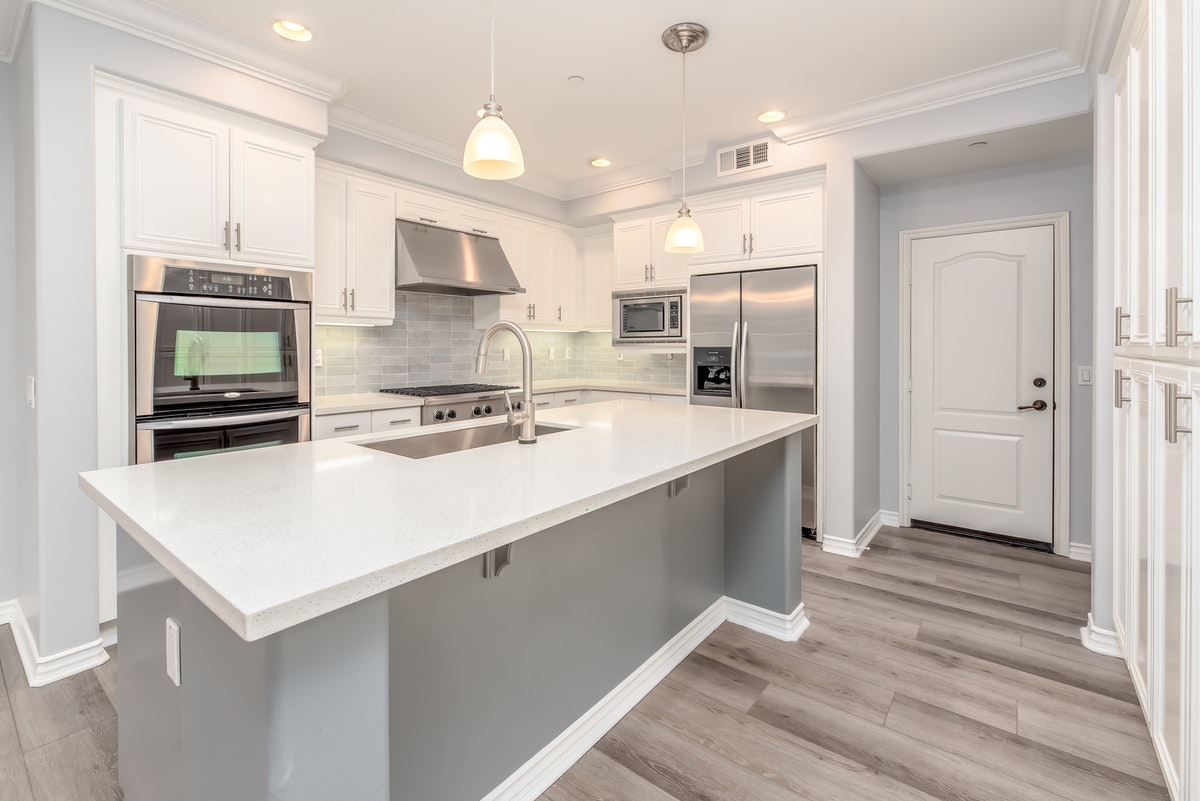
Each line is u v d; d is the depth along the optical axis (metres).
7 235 2.46
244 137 2.67
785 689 2.09
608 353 5.54
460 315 4.59
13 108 2.46
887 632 2.50
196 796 1.09
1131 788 1.60
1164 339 1.52
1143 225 1.73
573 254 5.17
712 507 2.55
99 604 2.26
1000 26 2.48
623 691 1.97
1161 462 1.58
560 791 1.62
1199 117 1.27
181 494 1.26
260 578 0.80
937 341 3.79
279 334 2.74
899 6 2.34
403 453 2.10
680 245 2.54
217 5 2.31
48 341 2.11
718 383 4.05
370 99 3.20
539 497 1.23
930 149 3.20
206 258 2.55
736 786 1.62
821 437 3.61
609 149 3.96
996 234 3.56
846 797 1.58
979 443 3.68
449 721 1.40
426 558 0.91
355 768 0.89
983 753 1.74
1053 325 3.41
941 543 3.62
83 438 2.19
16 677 2.14
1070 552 3.38
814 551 3.51
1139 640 1.85
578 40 2.59
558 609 1.72
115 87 2.30
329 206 3.43
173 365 2.42
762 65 2.81
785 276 3.68
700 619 2.45
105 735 1.83
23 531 2.39
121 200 2.31
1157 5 1.54
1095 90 2.31
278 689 0.81
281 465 1.56
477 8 2.35
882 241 3.95
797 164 3.56
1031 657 2.28
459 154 3.98
